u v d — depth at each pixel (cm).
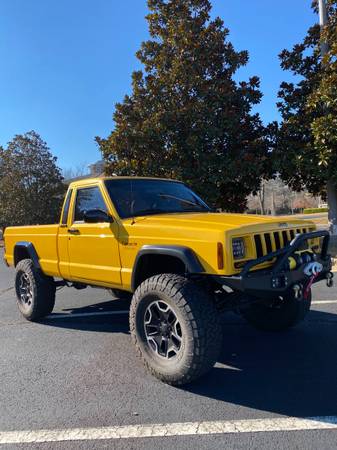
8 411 358
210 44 1244
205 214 482
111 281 479
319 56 1224
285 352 470
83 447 300
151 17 1310
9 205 2628
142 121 1242
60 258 566
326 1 1195
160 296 392
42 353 500
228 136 1231
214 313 378
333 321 571
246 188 1305
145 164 1209
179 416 338
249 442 297
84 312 690
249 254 387
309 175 1211
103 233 484
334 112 1088
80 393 386
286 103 1238
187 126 1201
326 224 2467
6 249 698
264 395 369
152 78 1269
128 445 300
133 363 456
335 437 299
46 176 2670
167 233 414
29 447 303
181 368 375
